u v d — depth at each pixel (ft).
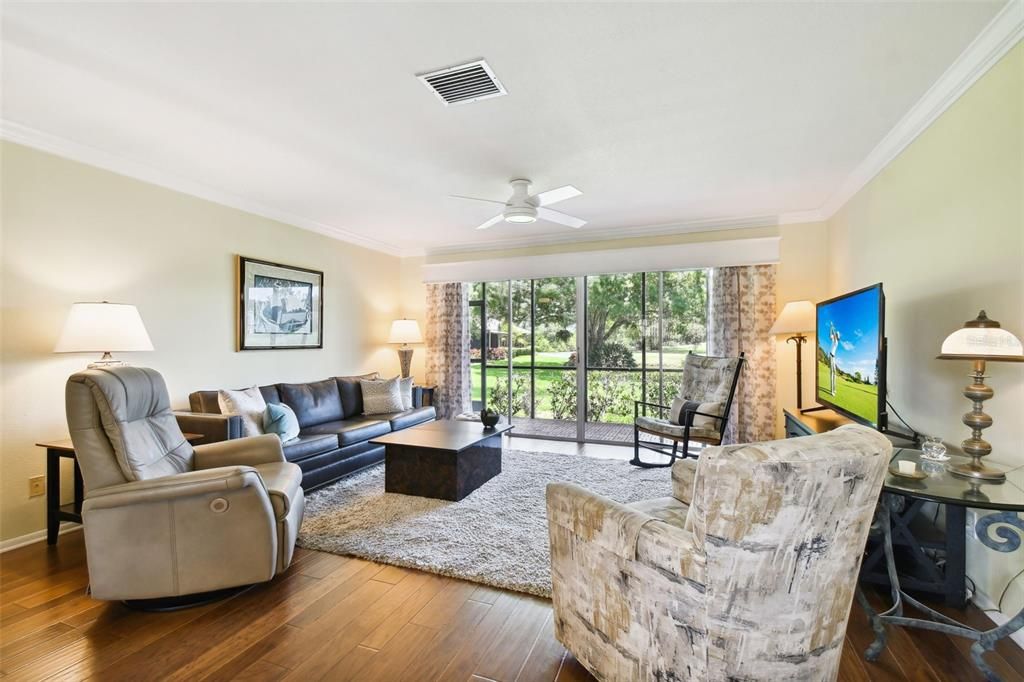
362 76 6.84
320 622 6.36
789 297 14.47
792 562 3.82
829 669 4.19
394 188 11.99
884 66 6.63
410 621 6.38
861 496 3.93
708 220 15.12
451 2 5.28
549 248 17.70
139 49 6.21
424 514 9.94
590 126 8.46
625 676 4.54
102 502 6.38
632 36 5.94
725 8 5.43
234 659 5.61
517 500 10.77
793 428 11.59
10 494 8.70
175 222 11.47
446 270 19.34
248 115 8.09
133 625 6.29
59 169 9.32
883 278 9.82
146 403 7.69
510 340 19.43
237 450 8.91
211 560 6.73
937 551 7.53
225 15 5.52
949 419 7.38
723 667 3.88
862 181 10.80
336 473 12.30
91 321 8.62
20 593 7.08
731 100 7.57
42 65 6.61
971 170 6.73
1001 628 5.03
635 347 17.57
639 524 4.49
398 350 19.02
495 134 8.80
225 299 12.71
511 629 6.21
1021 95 5.71
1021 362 5.84
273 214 14.10
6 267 8.66
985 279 6.44
